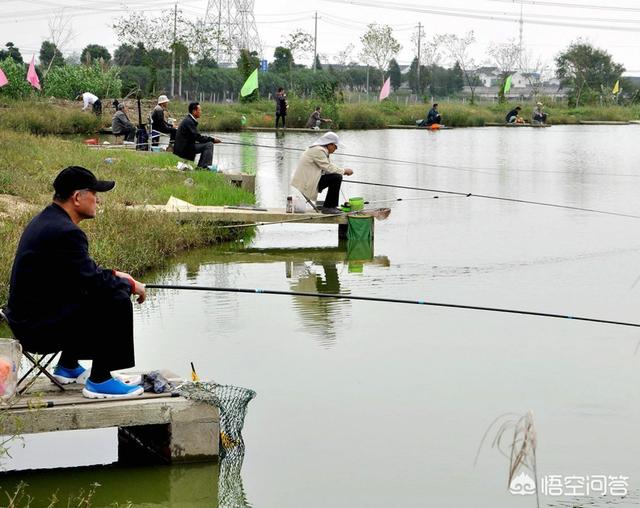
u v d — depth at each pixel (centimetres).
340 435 795
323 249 1577
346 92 7194
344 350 1016
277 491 701
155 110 2550
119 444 784
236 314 1159
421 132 4806
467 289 1298
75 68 4816
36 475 721
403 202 2142
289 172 2667
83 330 703
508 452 770
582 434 802
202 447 732
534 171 2886
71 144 2369
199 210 1623
